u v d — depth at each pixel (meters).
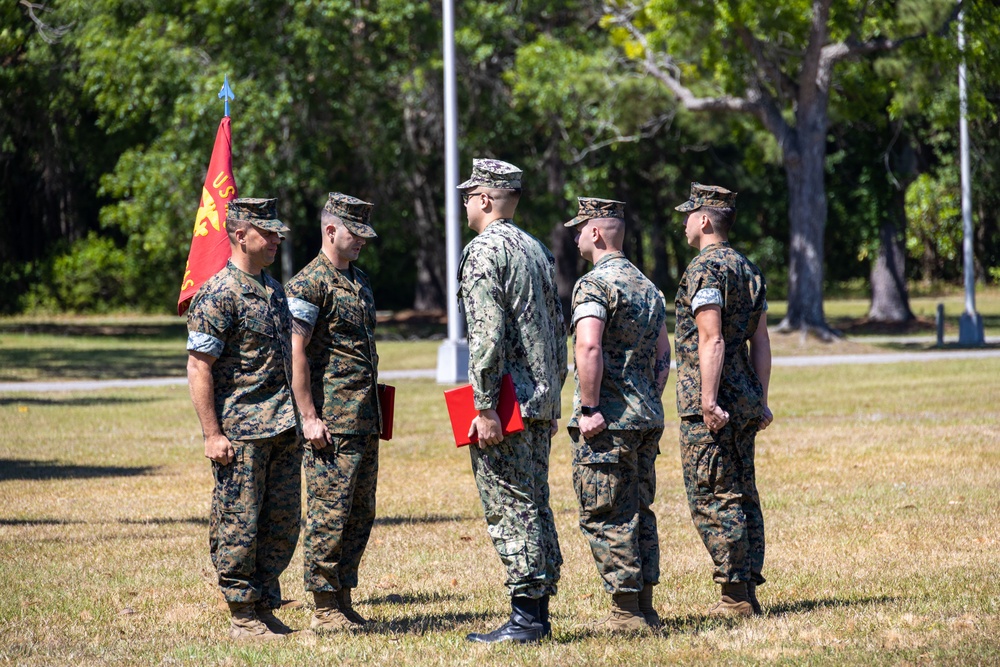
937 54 54.75
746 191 107.00
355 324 12.31
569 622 12.67
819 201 60.44
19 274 99.50
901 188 74.06
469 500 21.16
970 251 60.41
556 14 81.94
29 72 76.94
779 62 61.62
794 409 34.22
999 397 35.53
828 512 18.78
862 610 12.45
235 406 11.91
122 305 101.94
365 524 12.78
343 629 12.41
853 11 55.59
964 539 16.34
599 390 11.73
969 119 59.22
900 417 31.50
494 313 11.09
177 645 11.73
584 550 16.64
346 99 73.50
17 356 62.16
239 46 69.69
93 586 14.69
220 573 12.01
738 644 11.09
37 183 94.75
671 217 112.62
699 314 12.16
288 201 73.56
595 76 64.38
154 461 26.55
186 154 69.19
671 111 65.81
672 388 42.75
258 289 12.08
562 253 87.44
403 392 41.62
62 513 20.12
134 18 71.56
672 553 16.22
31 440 30.09
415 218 81.50
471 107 76.69
